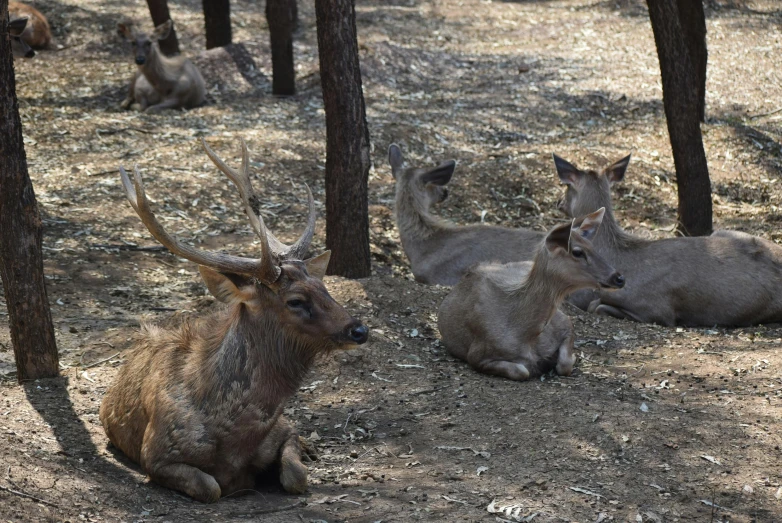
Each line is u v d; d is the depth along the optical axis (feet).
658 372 21.83
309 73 49.96
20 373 19.88
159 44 51.08
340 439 18.37
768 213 36.35
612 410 19.25
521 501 15.33
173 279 27.84
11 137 18.56
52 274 27.02
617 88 49.67
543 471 16.58
